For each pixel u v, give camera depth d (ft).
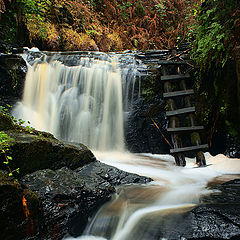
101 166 11.86
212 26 14.64
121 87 20.49
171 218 7.44
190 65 17.93
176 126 16.85
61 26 29.60
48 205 7.80
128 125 20.03
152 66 20.98
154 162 16.90
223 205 7.80
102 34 33.81
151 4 40.78
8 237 6.39
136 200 9.18
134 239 7.20
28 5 25.77
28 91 19.79
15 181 7.25
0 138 8.37
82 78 20.70
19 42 25.70
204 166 15.47
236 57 14.28
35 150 9.15
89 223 8.40
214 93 17.39
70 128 19.77
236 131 15.80
